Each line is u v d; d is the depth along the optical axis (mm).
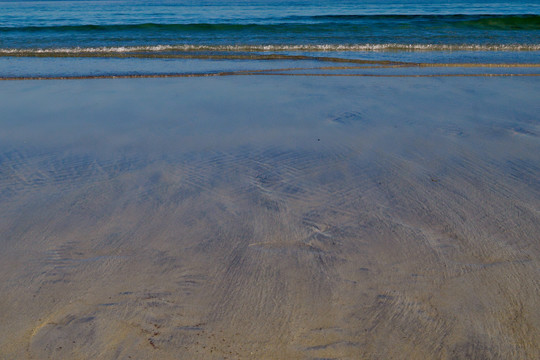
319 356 1597
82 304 1832
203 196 2709
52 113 4379
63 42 9609
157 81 5891
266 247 2223
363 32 11156
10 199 2641
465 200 2645
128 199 2666
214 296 1890
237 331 1708
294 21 15852
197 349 1624
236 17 18609
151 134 3779
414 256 2143
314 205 2609
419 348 1632
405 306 1833
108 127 3957
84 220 2438
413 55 8164
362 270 2051
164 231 2350
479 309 1810
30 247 2197
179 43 9406
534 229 2338
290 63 7359
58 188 2789
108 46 8898
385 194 2730
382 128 3934
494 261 2094
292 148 3465
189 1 42625
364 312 1803
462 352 1613
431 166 3123
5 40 9938
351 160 3236
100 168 3092
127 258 2131
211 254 2168
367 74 6438
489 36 10383
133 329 1709
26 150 3404
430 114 4363
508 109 4512
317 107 4617
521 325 1725
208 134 3779
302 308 1824
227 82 5824
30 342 1640
